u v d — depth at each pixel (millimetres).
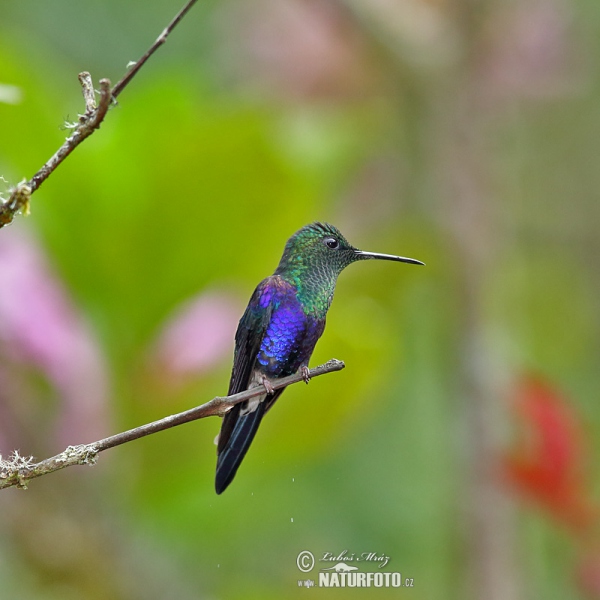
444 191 10703
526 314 12773
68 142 4031
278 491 9305
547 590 9102
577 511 7301
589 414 11555
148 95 7160
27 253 6973
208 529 7922
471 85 11203
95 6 12602
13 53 7328
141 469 7125
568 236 13336
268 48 10711
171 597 7344
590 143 13734
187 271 7180
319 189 9172
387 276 10070
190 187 7082
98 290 7105
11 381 6809
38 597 8086
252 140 7070
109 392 7020
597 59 12930
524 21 11289
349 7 10500
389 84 10781
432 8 11023
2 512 6914
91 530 7016
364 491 9852
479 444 9000
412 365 10844
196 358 7062
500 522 8734
